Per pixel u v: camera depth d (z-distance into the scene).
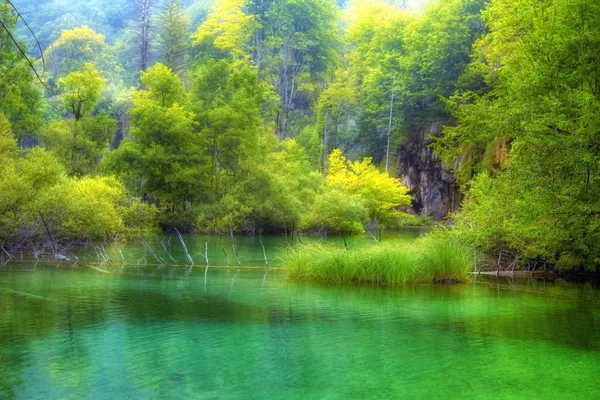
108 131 35.75
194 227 30.08
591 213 12.18
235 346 6.78
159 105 32.31
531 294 11.26
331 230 31.45
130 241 22.83
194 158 30.92
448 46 46.00
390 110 52.78
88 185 23.70
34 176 19.64
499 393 5.15
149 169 30.42
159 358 6.21
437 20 51.03
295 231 31.50
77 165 32.56
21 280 12.03
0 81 30.45
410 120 51.47
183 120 30.83
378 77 54.56
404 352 6.59
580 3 12.45
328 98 60.03
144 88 55.94
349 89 58.66
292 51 68.56
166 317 8.41
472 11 47.22
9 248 17.20
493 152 26.08
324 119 59.22
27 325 7.71
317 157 55.25
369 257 12.73
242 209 29.17
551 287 12.35
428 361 6.20
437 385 5.37
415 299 10.49
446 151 25.27
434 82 47.78
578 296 11.02
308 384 5.37
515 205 12.88
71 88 35.09
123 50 86.44
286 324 8.11
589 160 10.73
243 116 31.81
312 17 67.75
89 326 7.73
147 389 5.16
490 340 7.23
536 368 5.97
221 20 79.69
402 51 58.28
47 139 33.88
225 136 31.39
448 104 22.75
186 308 9.18
